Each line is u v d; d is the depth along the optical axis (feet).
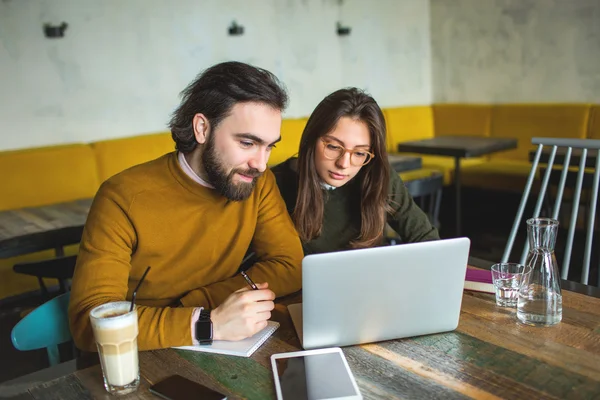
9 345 8.30
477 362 3.15
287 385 2.93
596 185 5.35
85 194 11.13
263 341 3.51
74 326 3.59
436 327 3.50
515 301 3.93
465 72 16.89
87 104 11.65
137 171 4.27
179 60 12.82
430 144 12.83
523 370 3.05
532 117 15.05
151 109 12.60
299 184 5.08
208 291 4.20
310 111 15.47
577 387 2.86
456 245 3.28
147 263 4.24
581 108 14.07
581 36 14.07
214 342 3.46
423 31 17.49
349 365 3.17
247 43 13.87
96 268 3.77
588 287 4.22
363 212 5.22
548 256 3.65
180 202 4.23
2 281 9.45
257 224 4.74
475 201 15.60
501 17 15.64
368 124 4.80
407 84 17.44
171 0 12.46
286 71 14.74
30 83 10.85
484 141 13.12
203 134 3.98
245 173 3.96
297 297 4.38
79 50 11.36
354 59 16.06
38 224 7.75
